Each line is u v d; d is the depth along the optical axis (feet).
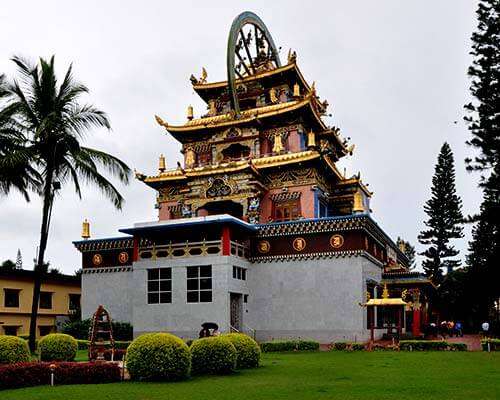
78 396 45.73
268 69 169.17
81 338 127.65
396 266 161.58
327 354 91.30
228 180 140.05
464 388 48.42
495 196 129.59
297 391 47.16
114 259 137.90
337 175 151.33
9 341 62.59
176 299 114.21
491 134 123.65
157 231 118.21
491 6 124.47
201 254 114.93
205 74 175.11
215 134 159.12
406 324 144.15
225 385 51.98
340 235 115.85
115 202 107.04
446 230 229.25
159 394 46.34
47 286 157.28
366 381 54.03
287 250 120.06
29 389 50.57
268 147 154.71
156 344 56.80
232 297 116.16
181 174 152.97
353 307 111.75
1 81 99.55
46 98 100.78
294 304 116.98
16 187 104.88
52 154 99.81
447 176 232.53
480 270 167.12
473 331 221.66
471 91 126.11
